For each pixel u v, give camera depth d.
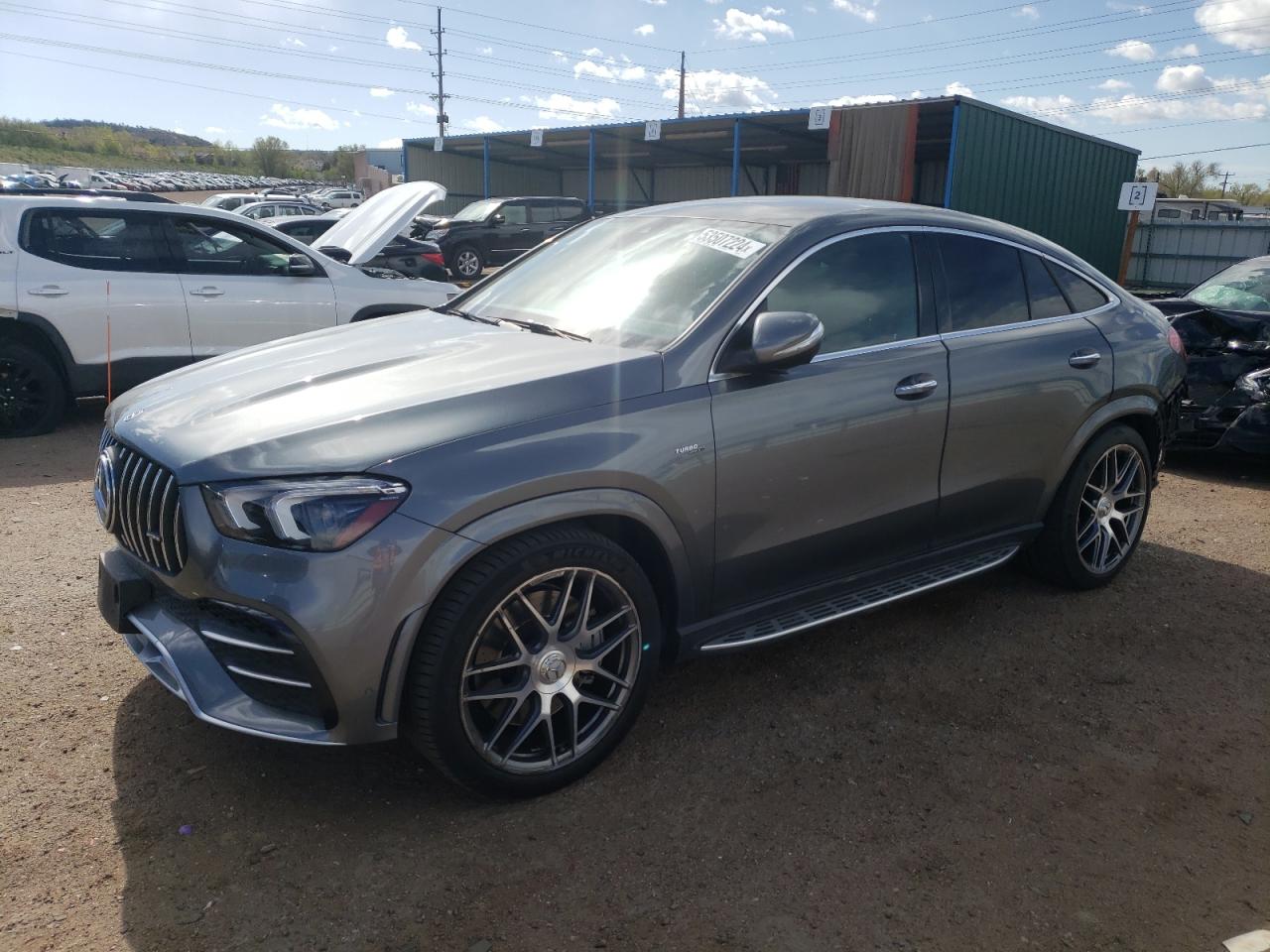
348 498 2.37
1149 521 5.56
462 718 2.54
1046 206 21.05
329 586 2.34
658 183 37.81
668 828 2.66
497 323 3.51
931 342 3.53
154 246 7.07
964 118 18.52
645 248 3.57
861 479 3.32
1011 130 19.58
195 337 7.21
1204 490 6.31
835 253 3.36
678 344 2.94
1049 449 3.95
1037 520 4.08
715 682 3.49
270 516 2.37
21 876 2.39
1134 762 3.05
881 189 20.41
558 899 2.37
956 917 2.35
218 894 2.35
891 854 2.58
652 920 2.31
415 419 2.55
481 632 2.52
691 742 3.09
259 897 2.35
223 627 2.53
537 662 2.67
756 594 3.21
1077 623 4.07
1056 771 2.99
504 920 2.30
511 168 36.47
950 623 4.04
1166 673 3.65
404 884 2.41
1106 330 4.17
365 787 2.82
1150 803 2.84
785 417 3.07
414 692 2.50
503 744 2.73
